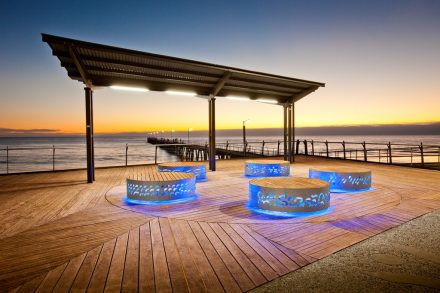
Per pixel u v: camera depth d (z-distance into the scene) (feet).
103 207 16.46
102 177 27.20
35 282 8.24
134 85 25.99
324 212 15.16
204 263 9.39
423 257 9.81
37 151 211.41
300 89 34.60
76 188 21.98
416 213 14.87
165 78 26.37
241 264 9.32
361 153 135.95
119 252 10.28
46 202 17.65
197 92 29.60
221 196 19.16
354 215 14.58
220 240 11.39
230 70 26.05
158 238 11.64
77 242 11.24
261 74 27.73
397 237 11.62
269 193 15.25
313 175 21.81
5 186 22.77
